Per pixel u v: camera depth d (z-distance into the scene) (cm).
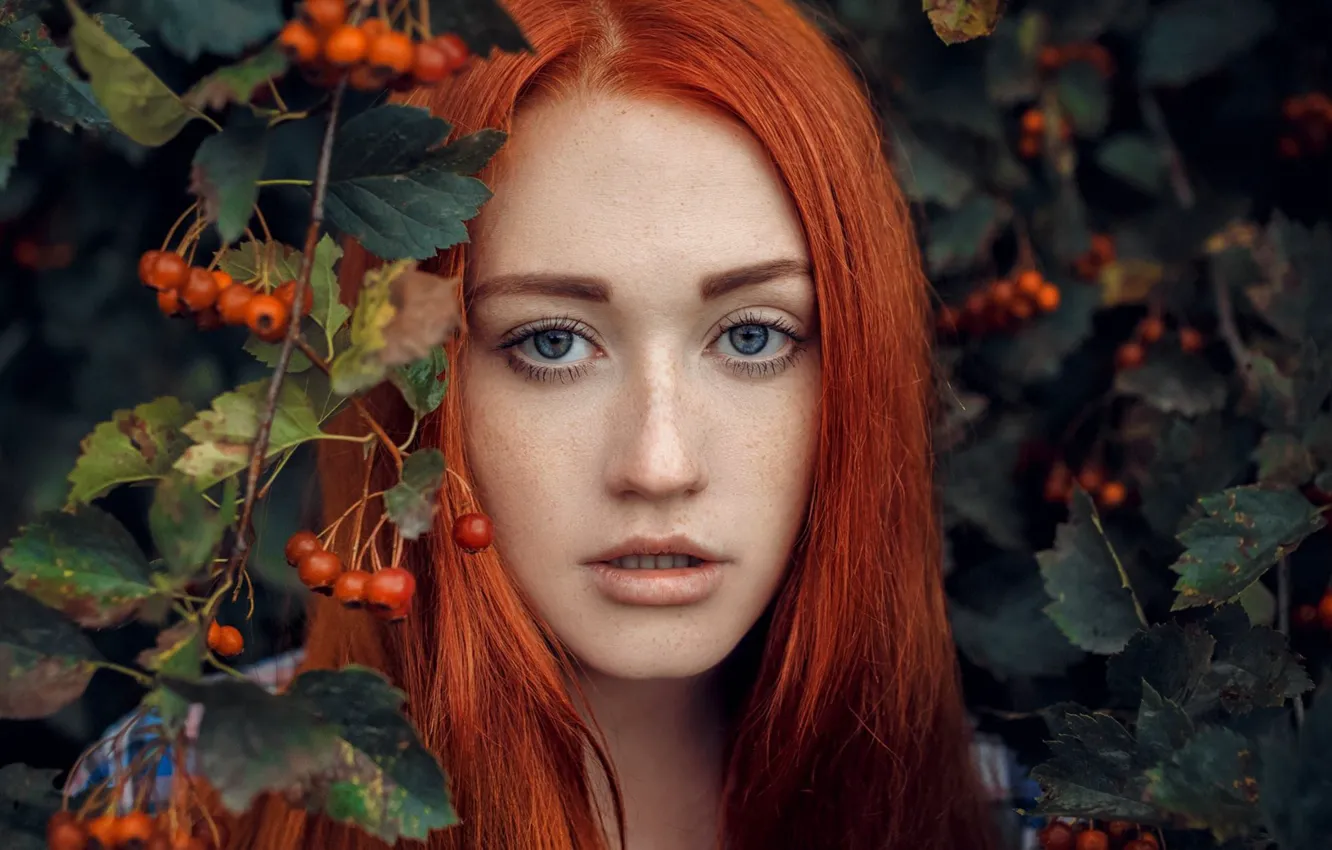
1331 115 77
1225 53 77
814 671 65
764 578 61
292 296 50
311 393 53
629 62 58
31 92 55
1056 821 64
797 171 59
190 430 50
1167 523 70
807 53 63
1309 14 78
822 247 60
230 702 47
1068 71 79
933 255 79
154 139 48
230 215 48
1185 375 77
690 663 60
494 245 58
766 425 60
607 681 66
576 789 63
